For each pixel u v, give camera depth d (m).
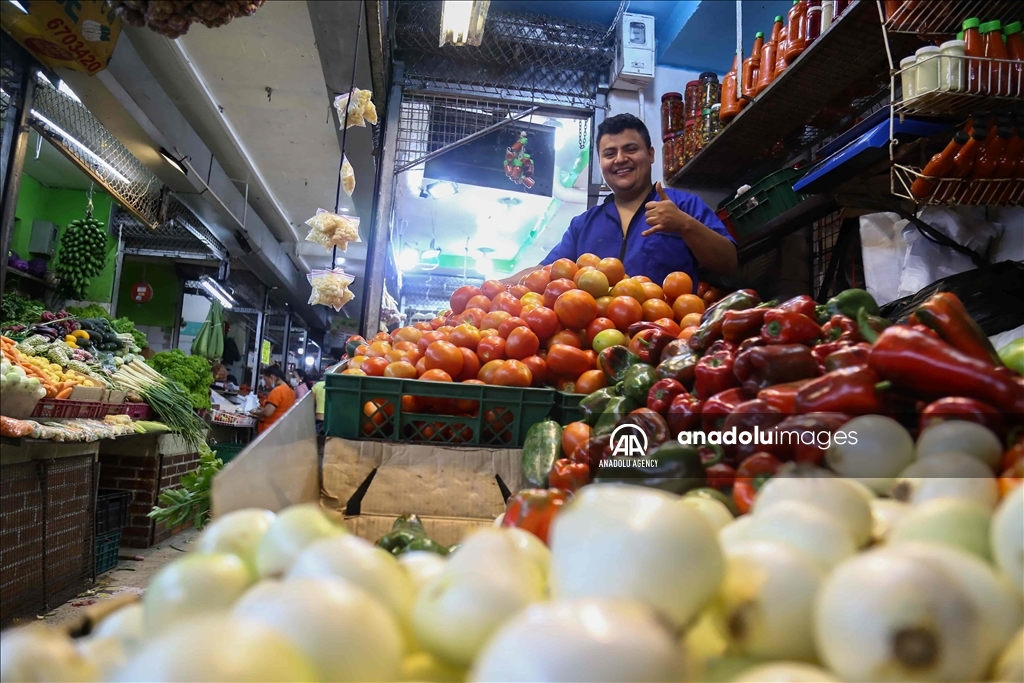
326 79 4.09
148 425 4.82
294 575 0.50
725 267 2.35
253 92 5.14
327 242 3.62
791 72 2.87
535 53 4.18
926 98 1.98
